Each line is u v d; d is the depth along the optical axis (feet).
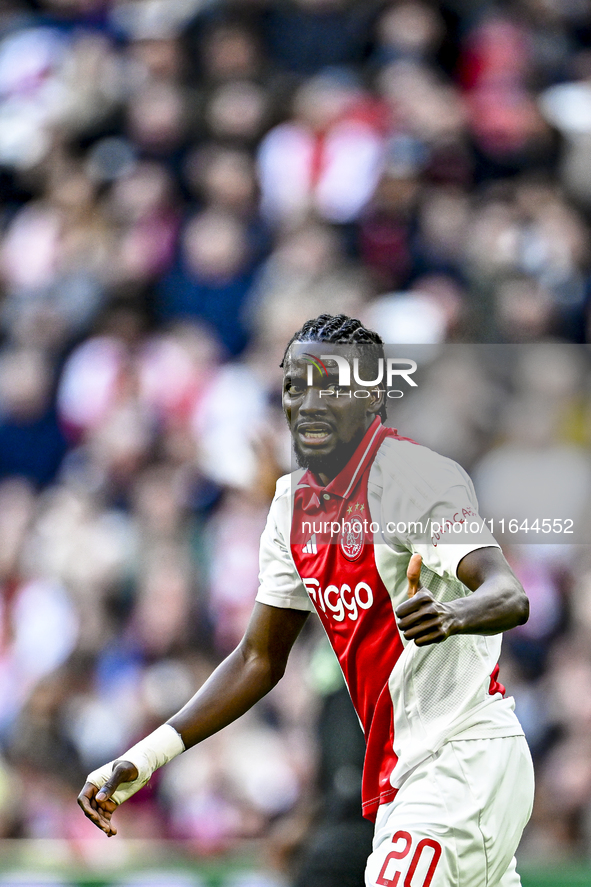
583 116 105.81
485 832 31.14
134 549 88.58
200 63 119.96
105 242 111.65
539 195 100.63
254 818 71.97
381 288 96.94
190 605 84.43
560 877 56.24
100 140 121.39
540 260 95.76
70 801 74.95
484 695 32.14
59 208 116.37
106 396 101.35
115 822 72.18
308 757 69.97
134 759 33.04
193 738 34.06
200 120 114.83
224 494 88.84
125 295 105.91
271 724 74.43
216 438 91.04
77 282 109.91
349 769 45.62
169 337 102.06
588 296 96.07
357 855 45.01
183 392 97.35
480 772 31.40
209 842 68.90
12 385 105.19
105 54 126.62
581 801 69.41
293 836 48.03
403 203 99.14
